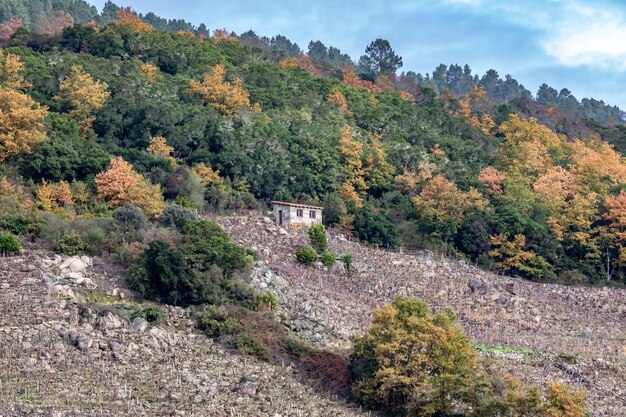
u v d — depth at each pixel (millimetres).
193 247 87562
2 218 96125
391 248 125812
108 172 110625
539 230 132750
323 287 99812
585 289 125375
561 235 135250
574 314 109500
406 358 72500
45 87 139500
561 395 67812
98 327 74750
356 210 129125
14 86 135250
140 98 138500
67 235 93188
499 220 132750
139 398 63688
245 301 85375
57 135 123250
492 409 68438
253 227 115562
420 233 132125
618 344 99188
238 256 89375
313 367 76188
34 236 94875
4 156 113500
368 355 73875
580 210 138125
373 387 71125
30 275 82750
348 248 118625
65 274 84438
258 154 134000
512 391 69438
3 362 65688
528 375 82875
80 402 61062
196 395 65812
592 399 79625
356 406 70938
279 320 84500
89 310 76125
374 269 111812
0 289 79000
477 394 69938
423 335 72000
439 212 133375
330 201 129500
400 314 76000
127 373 68062
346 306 94812
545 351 91875
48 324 72688
